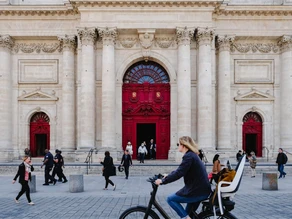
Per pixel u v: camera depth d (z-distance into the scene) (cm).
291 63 3356
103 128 3155
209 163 2889
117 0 3109
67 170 2641
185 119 3150
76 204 1347
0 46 3334
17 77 3459
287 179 2295
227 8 3281
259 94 3447
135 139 3428
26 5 3262
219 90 3369
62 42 3384
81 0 3095
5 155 3269
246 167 2681
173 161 3156
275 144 3453
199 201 673
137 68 3494
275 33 3366
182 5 3164
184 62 3181
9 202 1398
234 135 3447
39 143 3588
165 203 1364
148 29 3186
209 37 3183
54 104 3462
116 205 1323
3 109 3328
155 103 3459
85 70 3166
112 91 3186
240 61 3469
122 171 2480
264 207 1267
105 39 3180
